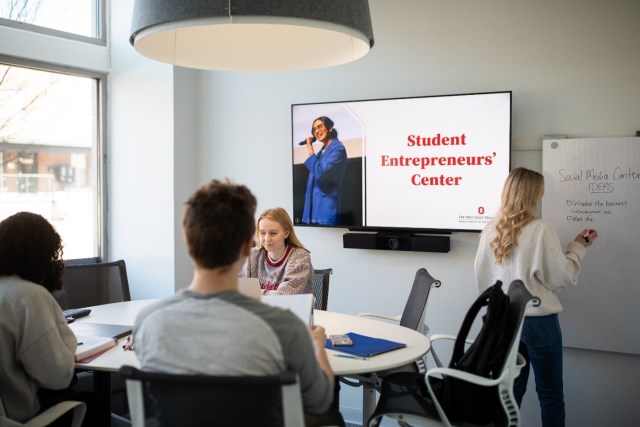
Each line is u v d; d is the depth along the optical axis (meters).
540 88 3.20
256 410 1.32
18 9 3.56
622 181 2.99
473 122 3.26
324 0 1.69
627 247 3.00
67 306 3.06
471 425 2.03
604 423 3.12
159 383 1.33
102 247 4.16
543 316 2.67
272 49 2.24
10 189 3.63
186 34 2.09
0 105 3.56
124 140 4.11
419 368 2.81
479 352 1.99
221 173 4.11
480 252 2.85
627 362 3.07
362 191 3.56
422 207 3.41
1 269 1.92
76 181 4.02
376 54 3.59
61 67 3.81
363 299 3.69
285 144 3.90
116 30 4.08
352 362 1.99
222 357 1.33
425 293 2.63
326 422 1.93
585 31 3.10
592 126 3.10
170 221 3.96
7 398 1.84
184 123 4.05
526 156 3.24
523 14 3.23
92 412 2.19
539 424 3.24
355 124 3.57
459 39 3.38
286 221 2.93
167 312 1.39
